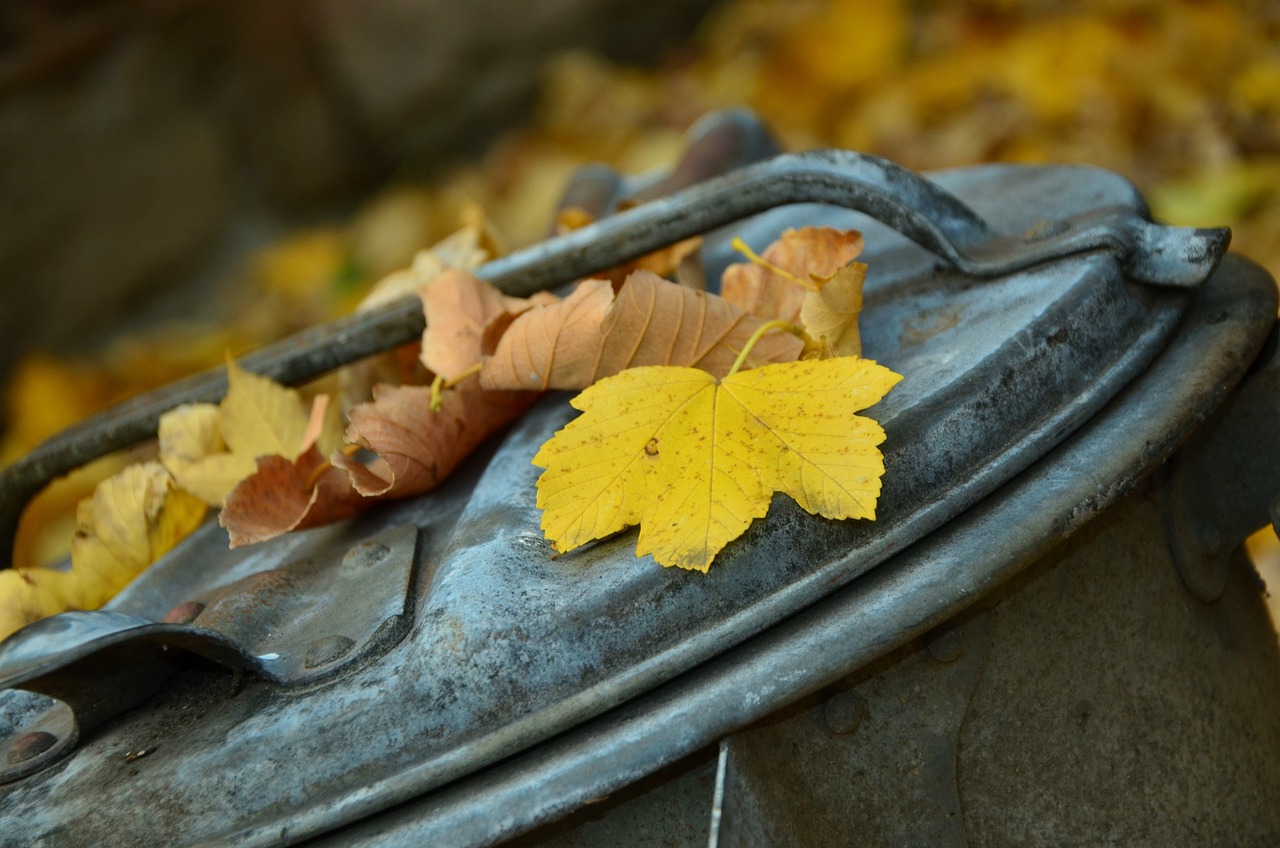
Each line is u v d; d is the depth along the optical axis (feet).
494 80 8.64
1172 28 6.24
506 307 2.48
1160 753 2.28
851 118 6.90
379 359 2.72
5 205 7.79
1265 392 2.35
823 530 2.16
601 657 2.12
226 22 8.36
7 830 2.15
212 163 8.46
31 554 5.29
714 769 2.12
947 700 2.19
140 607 2.45
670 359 2.31
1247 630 2.45
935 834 2.18
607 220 2.48
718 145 3.03
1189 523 2.36
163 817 2.13
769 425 2.18
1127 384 2.27
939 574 2.12
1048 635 2.23
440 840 2.06
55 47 7.93
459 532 2.26
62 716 2.29
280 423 2.58
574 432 2.20
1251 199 5.17
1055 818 2.23
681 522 2.14
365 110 8.57
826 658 2.09
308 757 2.12
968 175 2.76
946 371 2.25
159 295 8.25
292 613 2.29
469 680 2.12
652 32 8.66
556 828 2.14
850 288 2.29
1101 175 2.51
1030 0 6.89
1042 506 2.16
